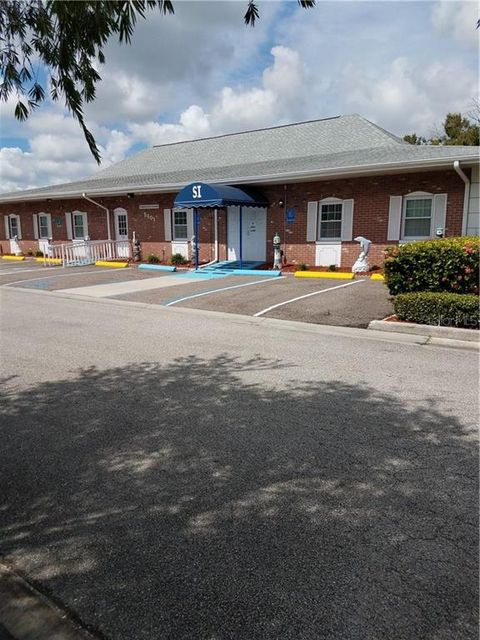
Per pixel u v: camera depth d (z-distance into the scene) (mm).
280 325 8664
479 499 3152
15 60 3078
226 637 2131
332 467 3586
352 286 12461
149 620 2240
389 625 2174
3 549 2775
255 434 4152
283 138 21828
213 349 6980
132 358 6531
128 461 3734
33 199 23578
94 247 21062
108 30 2828
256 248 17672
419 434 4121
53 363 6348
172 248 19953
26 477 3541
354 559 2600
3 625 2250
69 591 2438
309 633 2141
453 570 2506
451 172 13766
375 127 19688
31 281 15375
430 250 8516
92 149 3137
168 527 2922
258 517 2996
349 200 15469
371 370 5934
